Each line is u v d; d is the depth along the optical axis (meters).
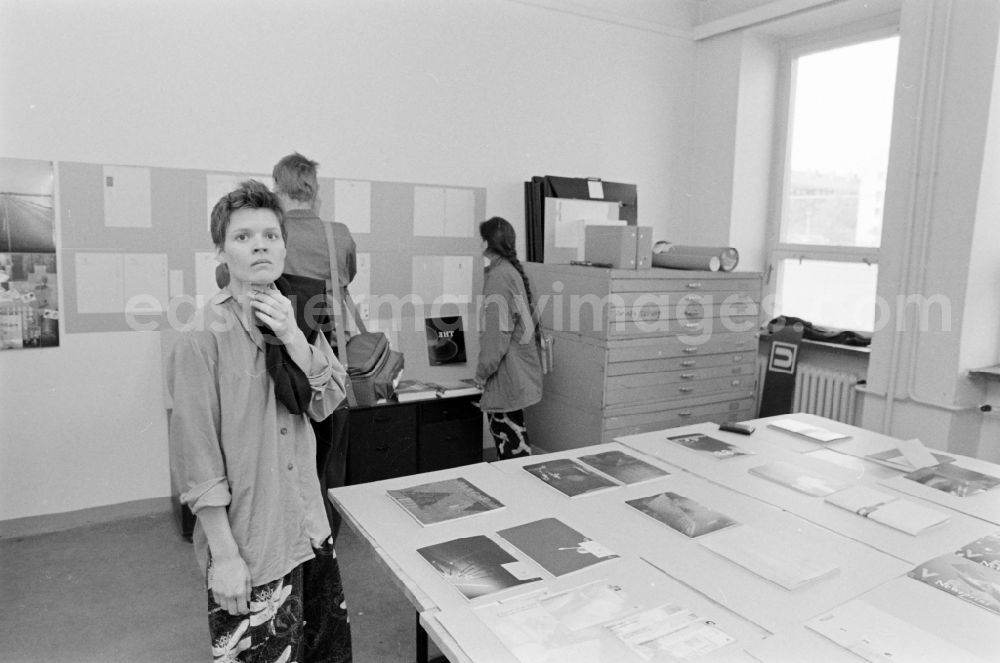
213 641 1.34
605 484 1.98
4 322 2.90
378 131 3.58
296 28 3.32
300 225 2.39
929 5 3.21
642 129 4.52
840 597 1.37
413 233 3.74
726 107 4.51
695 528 1.68
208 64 3.15
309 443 1.47
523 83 4.01
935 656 1.17
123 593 2.61
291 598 1.41
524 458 2.23
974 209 3.12
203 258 3.22
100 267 3.04
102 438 3.14
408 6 3.60
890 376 3.49
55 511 3.09
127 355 3.14
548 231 3.99
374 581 2.75
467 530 1.66
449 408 3.58
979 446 3.45
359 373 2.43
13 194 2.85
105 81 2.96
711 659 1.15
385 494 1.89
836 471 2.14
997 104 3.08
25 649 2.26
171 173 3.12
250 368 1.32
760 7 4.16
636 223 4.39
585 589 1.38
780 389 4.30
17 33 2.79
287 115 3.34
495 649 1.17
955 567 1.51
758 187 4.63
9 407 2.95
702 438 2.49
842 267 4.28
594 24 4.23
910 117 3.32
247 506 1.31
